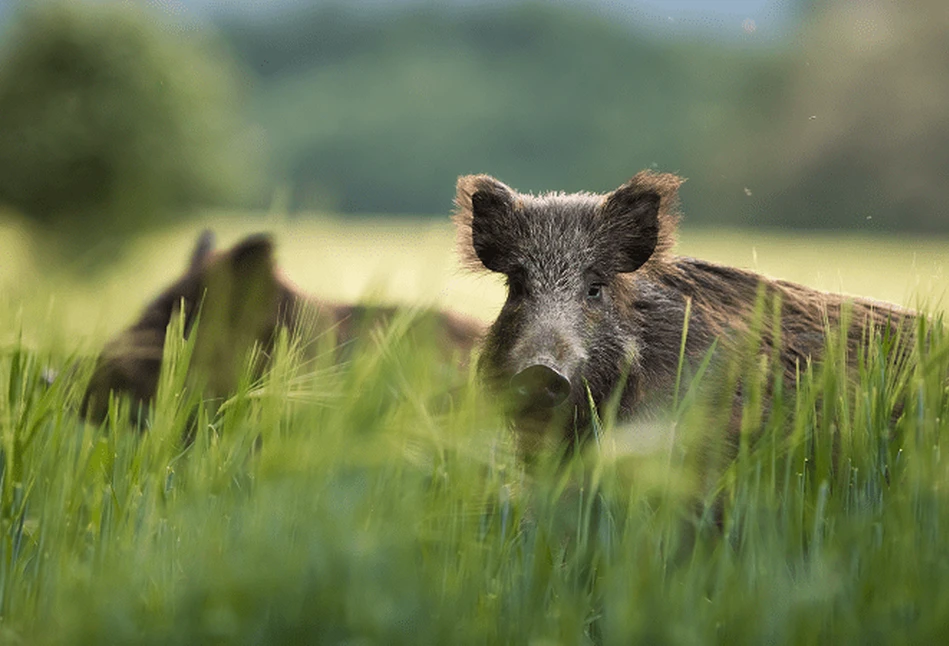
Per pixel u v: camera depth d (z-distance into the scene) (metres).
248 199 80.44
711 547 11.92
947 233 135.00
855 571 9.79
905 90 138.50
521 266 14.11
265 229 17.00
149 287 20.38
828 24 149.75
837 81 144.75
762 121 169.25
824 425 11.65
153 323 16.72
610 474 11.18
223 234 19.89
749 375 12.70
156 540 10.25
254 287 16.66
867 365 14.06
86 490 11.07
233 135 78.12
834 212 145.50
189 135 71.88
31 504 11.38
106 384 15.92
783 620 9.02
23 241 57.66
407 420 10.31
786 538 10.21
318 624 8.88
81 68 68.81
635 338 14.24
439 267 12.38
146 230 65.75
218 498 10.25
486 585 10.05
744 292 15.48
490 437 11.08
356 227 149.12
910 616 9.21
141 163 68.44
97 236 62.12
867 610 9.30
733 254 78.75
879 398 12.14
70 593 9.38
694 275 15.48
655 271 15.12
